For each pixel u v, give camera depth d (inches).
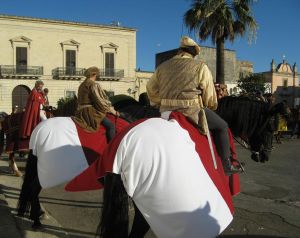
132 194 114.5
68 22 1780.3
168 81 137.9
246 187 315.3
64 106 335.9
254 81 1283.2
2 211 222.4
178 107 133.8
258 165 424.2
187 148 119.7
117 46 1900.8
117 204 116.2
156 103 152.2
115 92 1904.5
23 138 301.0
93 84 194.2
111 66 1895.9
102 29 1865.2
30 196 192.1
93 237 198.8
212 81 137.8
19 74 1669.5
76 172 177.0
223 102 177.0
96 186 126.2
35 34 1724.9
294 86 2155.5
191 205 112.3
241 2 722.8
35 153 183.2
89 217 234.2
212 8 707.4
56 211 246.2
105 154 122.0
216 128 139.7
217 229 116.6
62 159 175.6
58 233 195.0
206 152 127.9
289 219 233.1
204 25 731.4
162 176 113.0
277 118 173.9
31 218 195.9
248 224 222.7
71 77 1785.2
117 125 197.5
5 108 1664.6
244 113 172.2
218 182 124.5
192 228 112.2
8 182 306.7
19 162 425.4
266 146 173.5
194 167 117.2
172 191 112.2
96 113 190.9
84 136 185.3
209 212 115.0
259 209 253.3
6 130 334.0
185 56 144.7
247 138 175.2
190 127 130.0
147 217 115.1
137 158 114.9
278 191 302.7
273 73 2100.1
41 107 303.4
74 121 188.1
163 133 119.4
